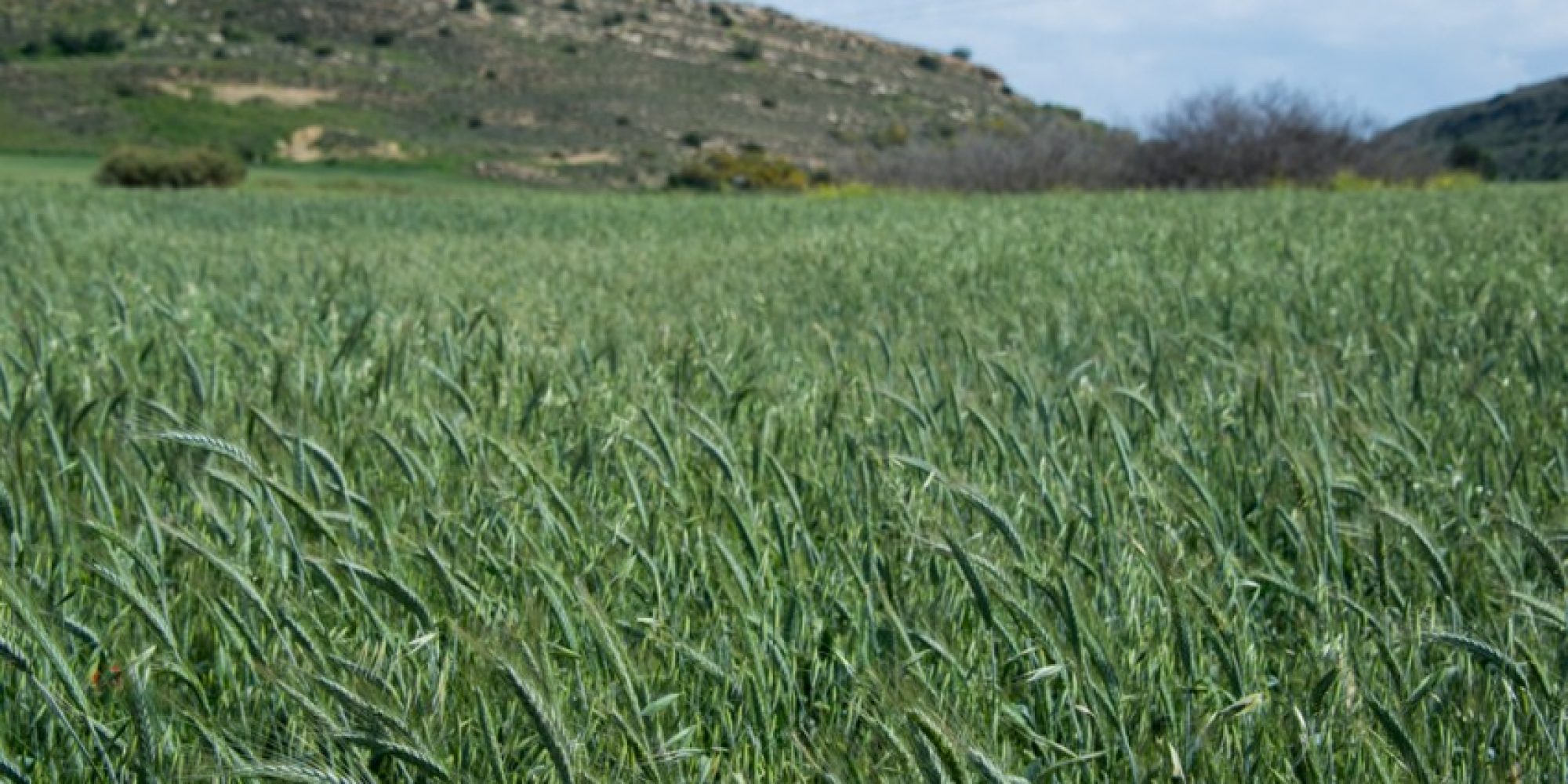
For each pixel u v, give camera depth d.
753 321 8.87
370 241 19.98
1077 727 2.75
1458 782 2.58
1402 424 4.77
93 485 3.93
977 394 5.33
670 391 5.51
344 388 5.51
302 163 93.19
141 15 130.50
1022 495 4.00
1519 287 9.91
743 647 3.12
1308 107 45.69
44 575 3.47
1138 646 3.08
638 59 141.00
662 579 3.53
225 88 109.94
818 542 3.94
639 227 24.72
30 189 39.41
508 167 95.38
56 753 2.72
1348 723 2.71
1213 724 2.74
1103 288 10.98
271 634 3.09
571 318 8.67
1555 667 3.02
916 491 4.00
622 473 4.45
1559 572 3.14
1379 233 16.61
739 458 4.51
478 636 2.80
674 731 2.87
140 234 19.56
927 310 9.75
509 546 3.62
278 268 12.87
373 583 2.89
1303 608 3.41
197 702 2.79
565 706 2.78
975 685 2.94
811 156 111.12
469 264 14.17
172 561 3.69
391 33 133.50
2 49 113.81
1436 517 4.12
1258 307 9.19
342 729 2.36
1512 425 5.09
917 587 3.49
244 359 6.23
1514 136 107.12
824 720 2.88
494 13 147.75
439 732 2.53
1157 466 4.70
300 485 3.57
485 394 5.40
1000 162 49.50
